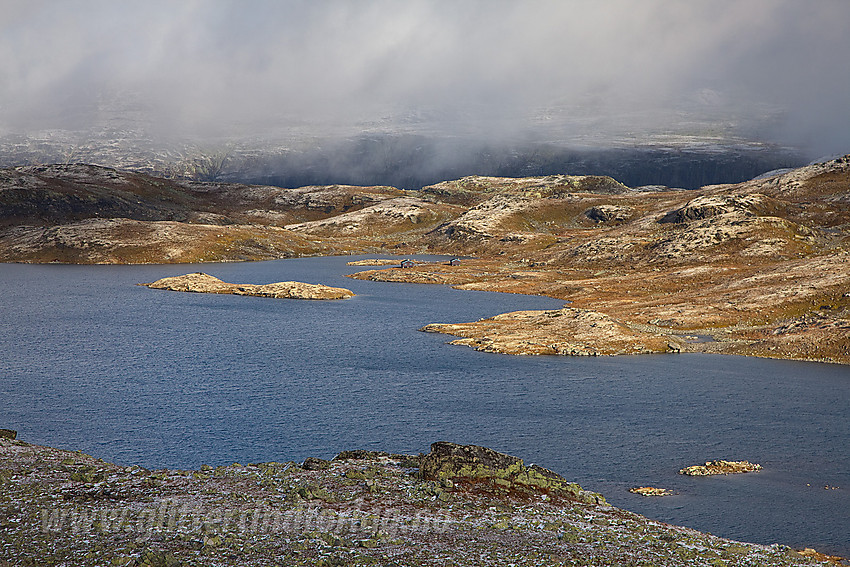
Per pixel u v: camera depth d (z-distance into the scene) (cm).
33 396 9819
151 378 11100
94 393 10038
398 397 9881
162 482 4006
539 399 9731
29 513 3356
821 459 7144
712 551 3559
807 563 3600
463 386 10562
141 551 2922
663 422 8538
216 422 8550
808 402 9506
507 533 3484
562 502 4294
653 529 3947
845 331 12862
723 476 6594
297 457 7188
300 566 2820
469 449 4706
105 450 7394
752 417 8781
